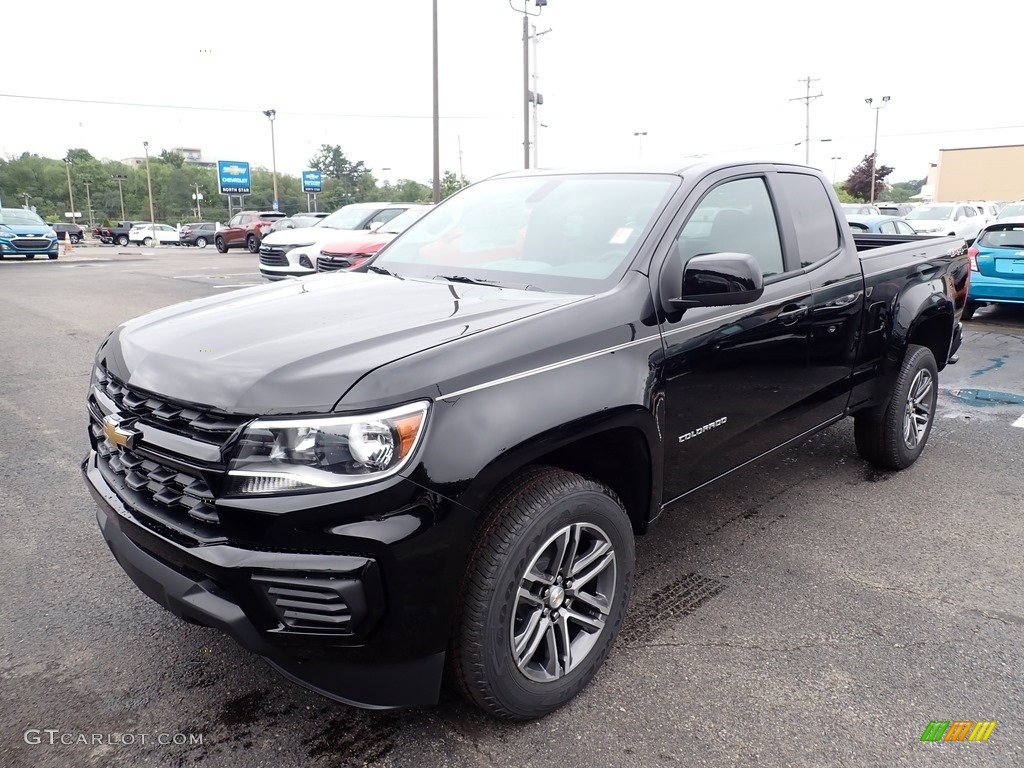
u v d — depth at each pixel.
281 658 2.23
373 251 11.48
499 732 2.52
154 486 2.34
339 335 2.44
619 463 2.88
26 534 3.91
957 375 7.60
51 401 6.36
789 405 3.67
